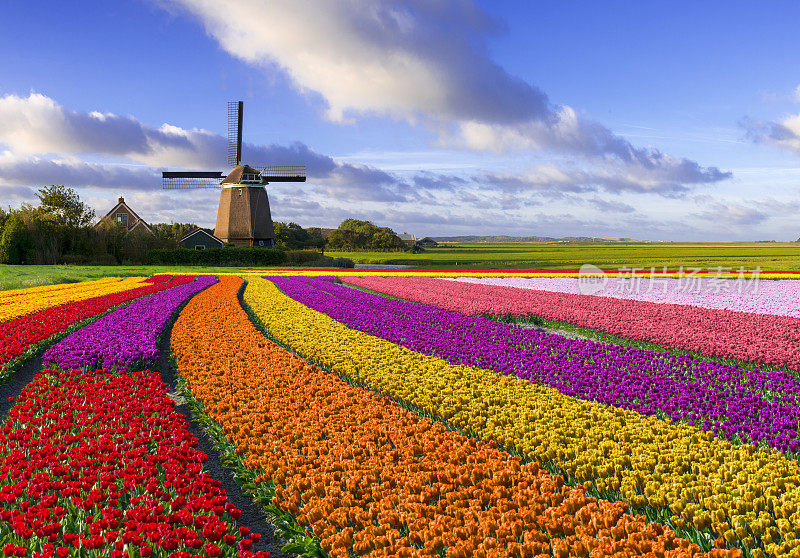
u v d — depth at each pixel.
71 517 6.07
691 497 6.39
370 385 12.09
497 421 9.38
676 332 18.08
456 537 5.60
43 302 24.98
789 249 131.00
